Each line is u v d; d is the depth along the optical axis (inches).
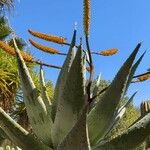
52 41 95.3
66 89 80.4
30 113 89.2
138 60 86.4
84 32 82.2
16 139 81.1
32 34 95.1
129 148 76.9
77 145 74.2
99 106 81.4
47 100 93.5
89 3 81.4
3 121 79.9
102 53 93.7
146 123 76.5
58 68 92.8
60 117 82.3
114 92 79.9
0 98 374.0
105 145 77.4
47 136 87.0
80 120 72.3
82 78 79.4
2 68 364.8
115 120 88.8
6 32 382.3
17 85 374.6
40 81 97.0
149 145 99.9
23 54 91.0
